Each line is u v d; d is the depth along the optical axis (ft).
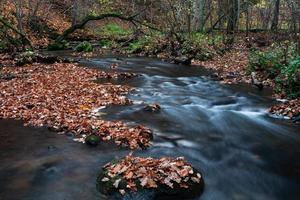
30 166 7.79
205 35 30.81
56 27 35.32
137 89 14.99
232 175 7.66
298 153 8.88
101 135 9.38
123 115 11.25
